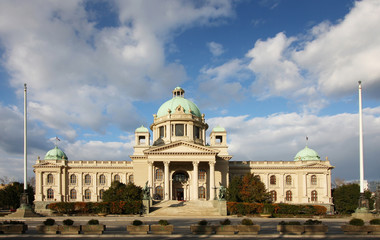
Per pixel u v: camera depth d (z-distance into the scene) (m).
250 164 123.00
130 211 77.69
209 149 105.31
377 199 113.31
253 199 93.12
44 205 116.62
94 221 40.66
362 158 58.22
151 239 36.34
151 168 104.38
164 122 119.31
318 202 118.12
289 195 121.56
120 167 122.94
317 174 120.50
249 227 39.16
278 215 74.62
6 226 39.53
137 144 118.19
